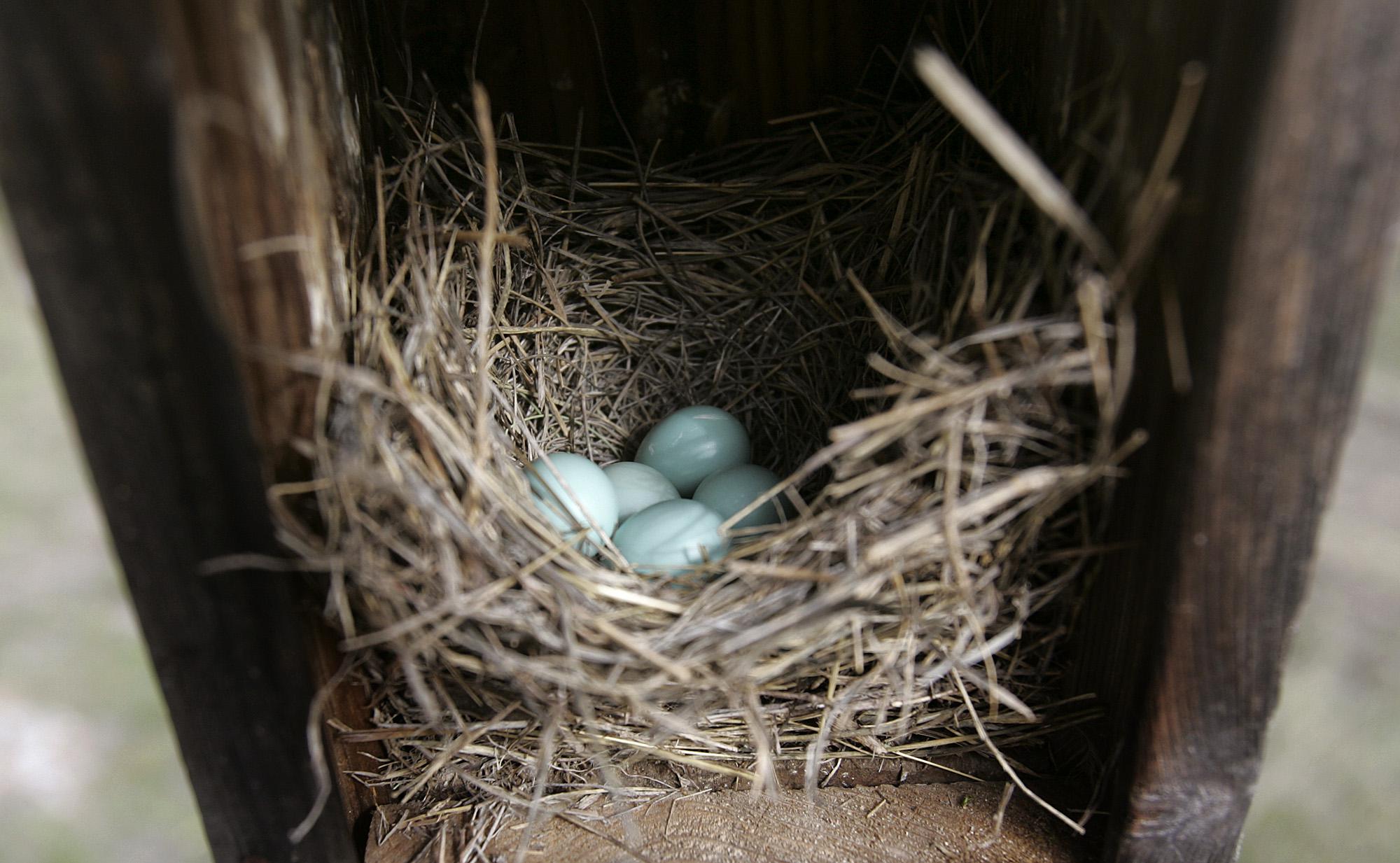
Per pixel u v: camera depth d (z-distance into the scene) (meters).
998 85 0.22
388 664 0.19
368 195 0.22
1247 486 0.17
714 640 0.19
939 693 0.20
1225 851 0.19
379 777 0.21
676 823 0.20
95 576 0.36
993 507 0.18
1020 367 0.18
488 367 0.23
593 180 0.26
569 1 0.25
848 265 0.25
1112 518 0.19
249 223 0.17
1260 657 0.18
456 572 0.18
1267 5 0.15
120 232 0.16
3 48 0.15
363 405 0.18
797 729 0.20
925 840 0.20
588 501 0.22
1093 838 0.20
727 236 0.26
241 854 0.20
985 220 0.20
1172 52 0.17
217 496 0.17
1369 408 0.39
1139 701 0.18
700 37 0.25
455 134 0.24
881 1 0.25
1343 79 0.15
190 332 0.16
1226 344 0.16
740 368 0.26
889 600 0.19
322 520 0.18
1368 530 0.35
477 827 0.20
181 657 0.18
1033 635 0.20
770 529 0.21
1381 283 0.16
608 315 0.26
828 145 0.26
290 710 0.18
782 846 0.20
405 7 0.24
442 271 0.22
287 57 0.17
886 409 0.22
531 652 0.19
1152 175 0.17
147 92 0.15
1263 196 0.16
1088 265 0.18
